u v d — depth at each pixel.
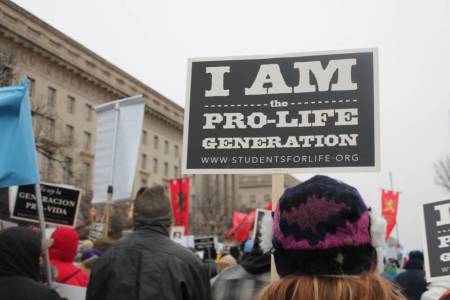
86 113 45.62
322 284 1.47
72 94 43.84
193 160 3.78
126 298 2.99
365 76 3.59
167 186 61.09
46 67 40.66
